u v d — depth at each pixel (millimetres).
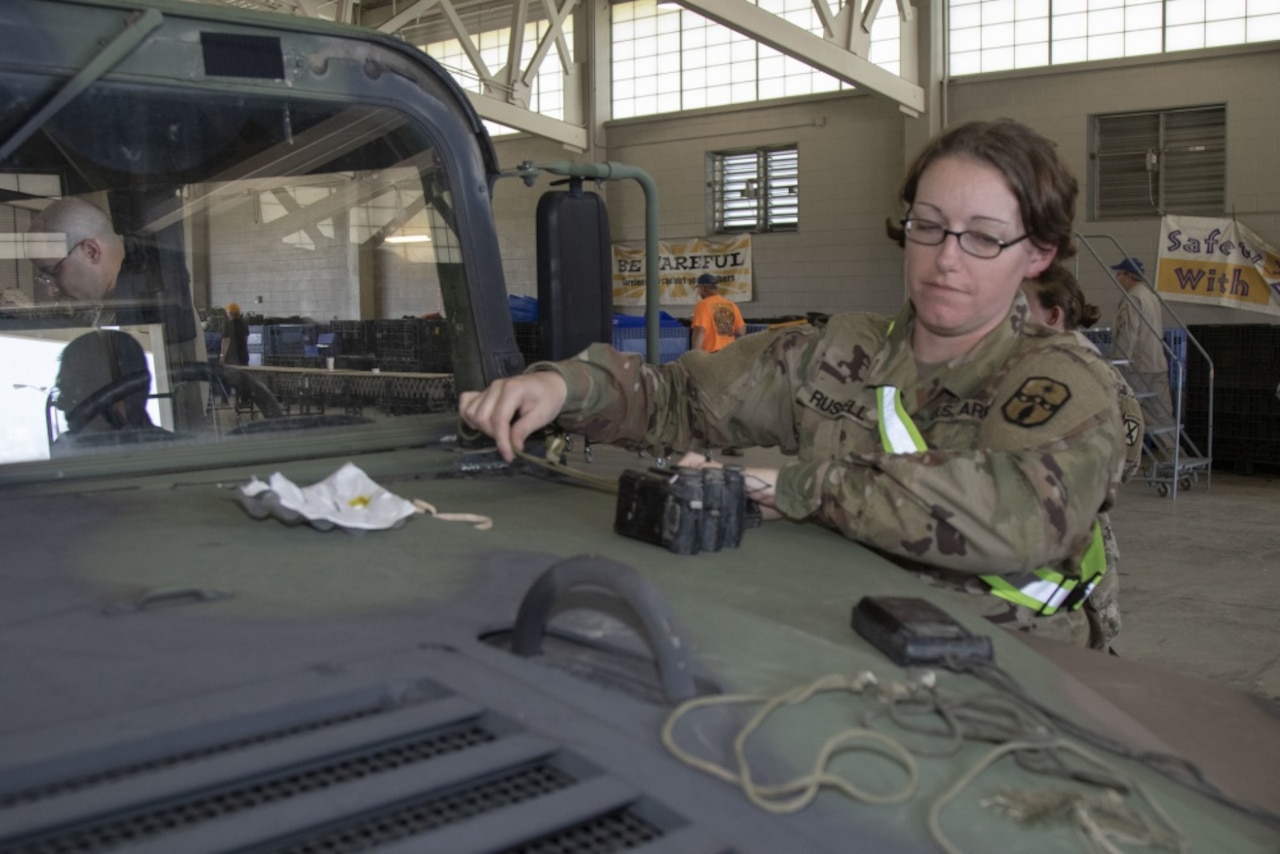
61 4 1400
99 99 1447
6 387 1470
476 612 937
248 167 1594
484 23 14711
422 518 1309
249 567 1066
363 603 957
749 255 13000
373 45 1632
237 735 696
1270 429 8898
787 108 12680
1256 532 6574
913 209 1402
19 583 1002
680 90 13422
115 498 1359
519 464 1683
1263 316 10203
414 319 1729
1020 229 1359
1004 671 896
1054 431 1261
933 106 11461
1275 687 3945
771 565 1175
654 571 1133
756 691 804
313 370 1667
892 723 771
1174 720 892
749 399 1645
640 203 13742
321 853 591
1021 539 1167
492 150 1786
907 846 623
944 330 1418
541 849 607
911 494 1195
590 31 13711
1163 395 8055
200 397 1599
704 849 593
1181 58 10469
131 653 821
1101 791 713
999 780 712
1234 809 718
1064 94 11008
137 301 1562
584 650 880
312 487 1262
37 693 741
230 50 1515
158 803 615
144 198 1555
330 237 1667
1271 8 10133
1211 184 10539
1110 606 1775
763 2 12859
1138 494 8047
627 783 653
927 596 1093
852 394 1539
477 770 657
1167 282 10516
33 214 1496
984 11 11328
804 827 630
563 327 1740
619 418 1611
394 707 759
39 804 597
